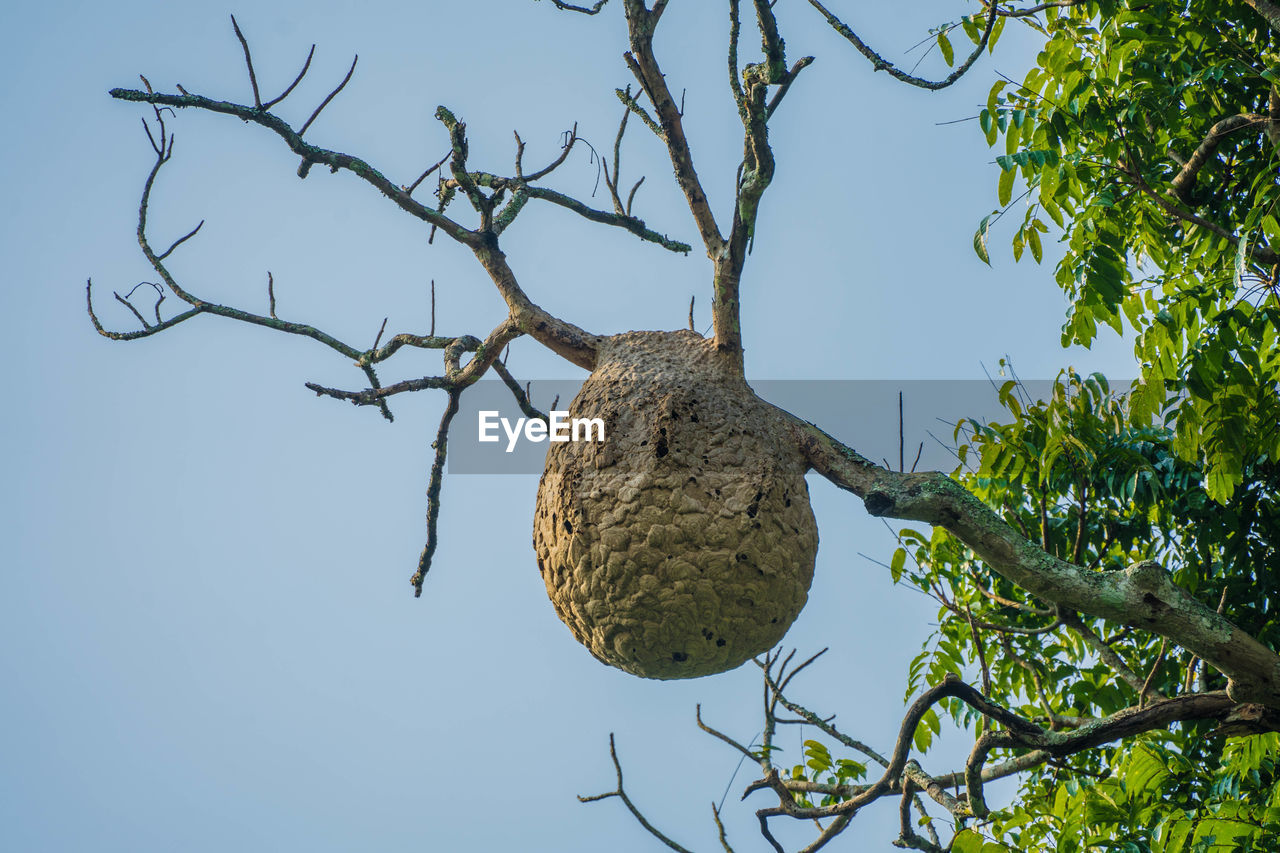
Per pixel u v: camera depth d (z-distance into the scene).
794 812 13.45
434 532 14.34
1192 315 14.51
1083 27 16.39
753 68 11.54
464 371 13.78
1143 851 13.31
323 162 12.90
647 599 11.66
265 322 14.70
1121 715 12.73
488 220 13.34
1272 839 12.30
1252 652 12.10
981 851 12.45
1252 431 14.02
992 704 12.69
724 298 12.35
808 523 12.32
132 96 12.77
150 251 14.61
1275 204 14.12
